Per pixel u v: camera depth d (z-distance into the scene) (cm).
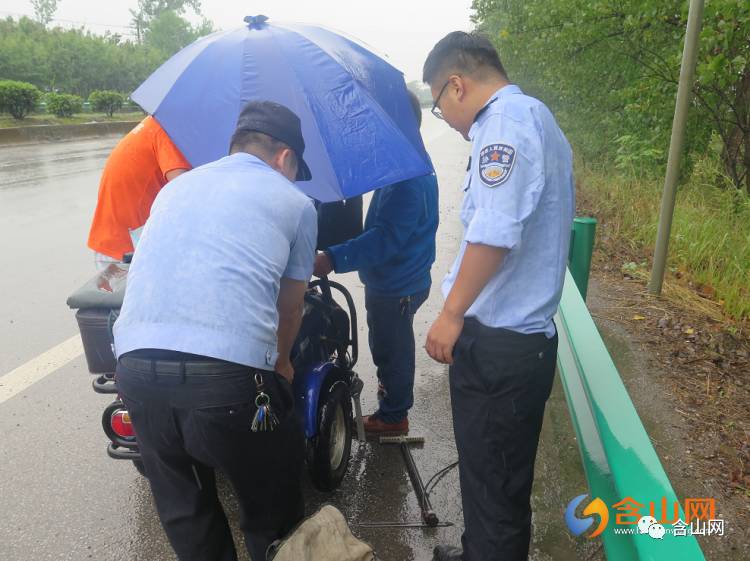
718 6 480
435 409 368
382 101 267
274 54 257
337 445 292
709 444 304
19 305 523
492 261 168
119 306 233
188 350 172
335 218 312
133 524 272
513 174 167
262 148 204
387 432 333
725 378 367
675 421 323
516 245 167
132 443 252
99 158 1551
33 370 410
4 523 273
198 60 266
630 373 373
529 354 185
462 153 1691
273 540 211
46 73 3519
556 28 800
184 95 259
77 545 261
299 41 264
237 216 183
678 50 592
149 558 254
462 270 171
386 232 276
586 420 219
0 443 331
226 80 256
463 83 192
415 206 278
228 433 179
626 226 684
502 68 195
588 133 972
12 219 838
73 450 326
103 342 238
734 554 238
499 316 184
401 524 272
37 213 876
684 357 393
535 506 278
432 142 2036
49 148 1825
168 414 180
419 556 254
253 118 205
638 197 737
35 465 313
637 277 543
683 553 123
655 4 604
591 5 682
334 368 281
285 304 206
